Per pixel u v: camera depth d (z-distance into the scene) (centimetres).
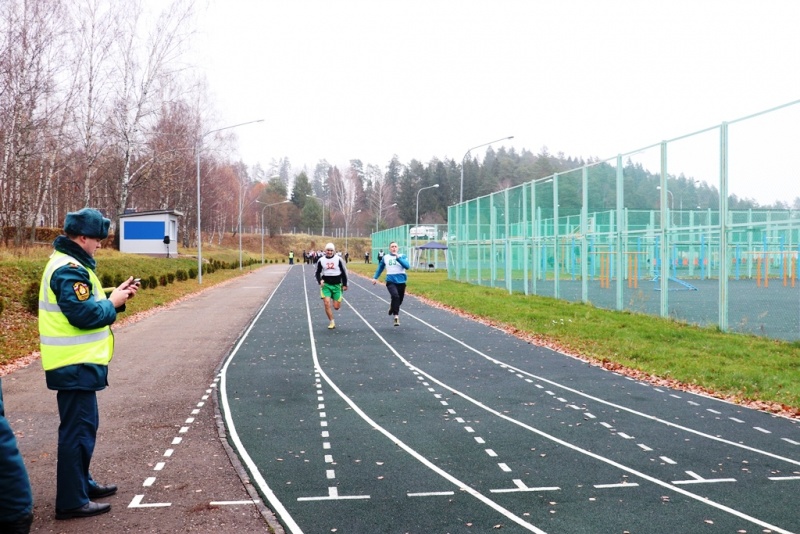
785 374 1020
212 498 547
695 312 1808
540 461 639
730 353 1201
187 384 1014
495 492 557
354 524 492
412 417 809
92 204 5038
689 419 798
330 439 718
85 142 3544
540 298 2398
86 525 493
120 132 3881
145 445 698
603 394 934
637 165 2067
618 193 1934
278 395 933
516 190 2741
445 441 707
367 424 777
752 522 492
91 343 511
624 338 1394
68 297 490
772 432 740
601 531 477
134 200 6962
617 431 745
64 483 502
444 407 859
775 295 2488
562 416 812
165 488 571
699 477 592
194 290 3120
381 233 7588
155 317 1981
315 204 13875
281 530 482
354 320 1850
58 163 3775
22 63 2750
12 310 1706
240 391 960
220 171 8394
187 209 7031
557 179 2386
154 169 4600
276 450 679
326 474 605
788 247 2856
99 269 2780
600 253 2641
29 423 784
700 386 972
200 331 1647
